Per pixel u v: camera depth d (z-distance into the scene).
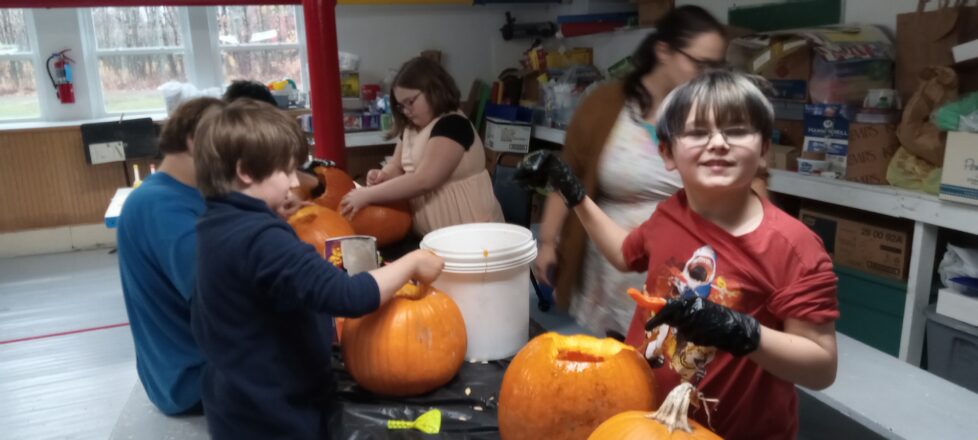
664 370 1.08
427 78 2.30
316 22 2.50
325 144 2.67
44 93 4.97
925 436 1.25
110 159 4.87
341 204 2.28
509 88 5.61
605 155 1.52
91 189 4.95
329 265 1.20
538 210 4.32
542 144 5.35
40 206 4.84
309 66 2.61
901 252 2.76
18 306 3.82
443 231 1.59
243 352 1.16
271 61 5.60
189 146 1.65
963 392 1.41
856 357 1.59
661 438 0.82
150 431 1.55
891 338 2.81
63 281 4.25
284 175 1.21
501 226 1.65
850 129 2.82
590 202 1.23
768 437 1.03
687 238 1.00
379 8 5.50
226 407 1.19
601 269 1.55
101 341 3.29
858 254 2.94
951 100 2.47
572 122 1.63
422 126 2.42
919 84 2.63
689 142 0.91
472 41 5.86
